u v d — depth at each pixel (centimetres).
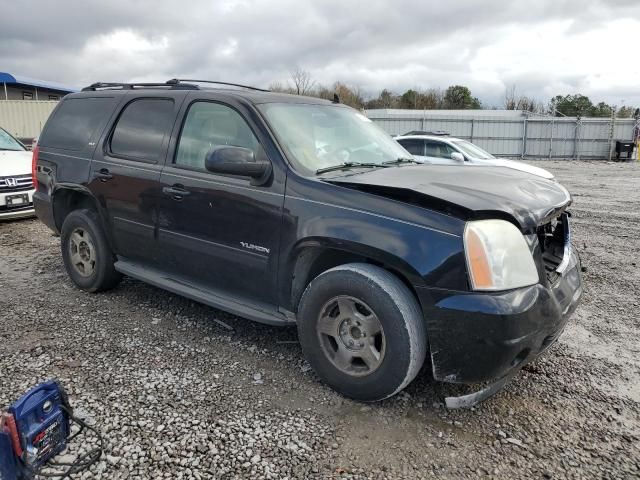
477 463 251
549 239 339
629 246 717
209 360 348
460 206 264
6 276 523
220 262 357
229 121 362
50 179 486
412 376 279
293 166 325
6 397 296
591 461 254
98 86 498
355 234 286
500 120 3053
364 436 270
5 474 170
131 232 418
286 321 331
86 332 388
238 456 251
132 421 275
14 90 3353
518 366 273
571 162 2784
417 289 269
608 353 374
